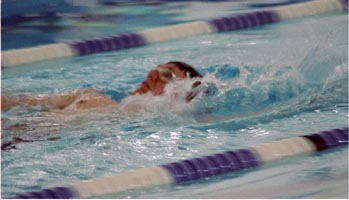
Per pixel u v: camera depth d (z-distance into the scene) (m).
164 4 11.34
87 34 10.09
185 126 7.20
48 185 6.13
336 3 10.96
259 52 9.16
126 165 6.45
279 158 6.61
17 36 10.16
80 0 11.63
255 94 7.89
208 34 10.12
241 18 10.44
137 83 8.48
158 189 6.12
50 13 11.09
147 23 10.44
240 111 7.55
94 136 6.98
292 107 7.61
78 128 7.14
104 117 7.39
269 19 10.52
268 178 6.18
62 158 6.57
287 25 10.27
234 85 8.05
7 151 6.70
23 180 6.21
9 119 7.34
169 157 6.59
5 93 8.12
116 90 8.27
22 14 11.06
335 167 6.30
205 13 10.77
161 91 7.75
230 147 6.75
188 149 6.73
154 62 9.14
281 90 7.98
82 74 8.87
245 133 7.05
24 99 7.79
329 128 7.09
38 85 8.52
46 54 9.60
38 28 10.44
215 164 6.49
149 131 7.09
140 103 7.62
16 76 8.90
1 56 9.50
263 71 8.47
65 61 9.42
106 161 6.52
